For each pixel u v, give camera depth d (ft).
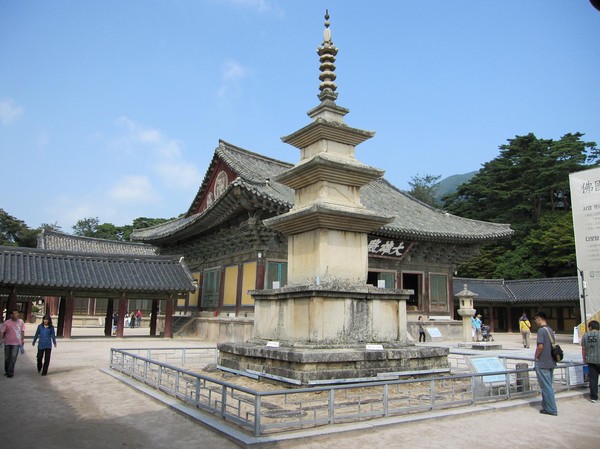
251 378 45.68
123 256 117.29
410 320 132.67
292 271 50.55
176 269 119.55
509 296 196.34
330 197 48.80
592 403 40.73
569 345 125.18
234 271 116.47
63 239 193.06
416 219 140.67
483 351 92.63
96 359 68.23
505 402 38.37
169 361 66.90
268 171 133.08
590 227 58.03
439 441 28.22
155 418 33.24
